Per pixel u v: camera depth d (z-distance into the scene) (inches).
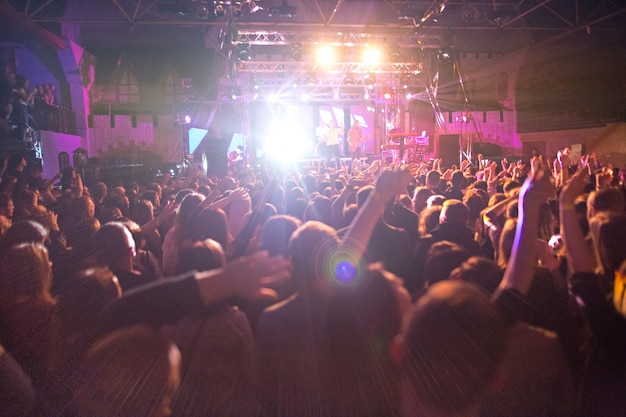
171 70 1034.1
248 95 775.7
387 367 68.7
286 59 791.1
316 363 69.8
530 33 909.2
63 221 164.9
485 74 971.9
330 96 933.8
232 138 971.9
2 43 652.1
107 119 993.5
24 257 72.4
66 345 64.4
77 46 840.9
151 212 176.4
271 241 99.0
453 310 56.5
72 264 113.2
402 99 890.7
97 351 56.0
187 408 75.3
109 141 994.7
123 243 101.3
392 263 111.1
